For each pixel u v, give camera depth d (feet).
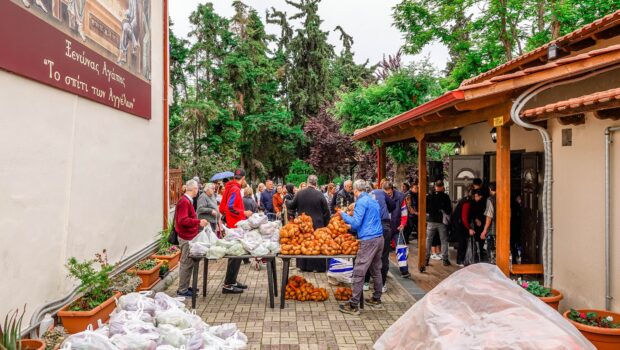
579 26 50.70
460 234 32.37
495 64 56.44
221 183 43.01
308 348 18.01
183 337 13.00
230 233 24.61
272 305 23.38
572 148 20.04
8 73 14.62
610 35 21.18
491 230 31.12
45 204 16.97
